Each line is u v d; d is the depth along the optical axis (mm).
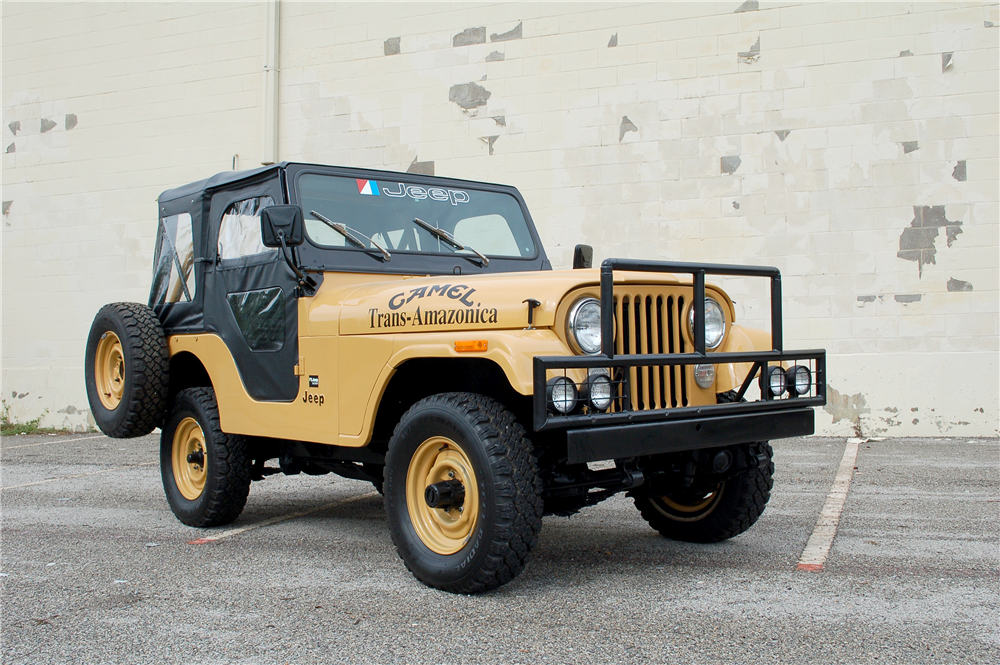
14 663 2775
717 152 9109
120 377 5309
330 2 10672
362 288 4035
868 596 3336
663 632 2943
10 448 9359
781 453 7500
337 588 3566
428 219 4711
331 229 4348
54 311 11781
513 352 3146
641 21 9367
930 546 4152
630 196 9391
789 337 8875
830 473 6406
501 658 2727
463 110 10070
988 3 8367
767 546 4215
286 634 2992
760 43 8969
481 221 4910
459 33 10102
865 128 8680
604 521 4918
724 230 9078
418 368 3885
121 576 3812
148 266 11352
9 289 11984
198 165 11234
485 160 9977
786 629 2963
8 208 12047
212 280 4812
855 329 8703
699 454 3861
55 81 11883
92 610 3309
